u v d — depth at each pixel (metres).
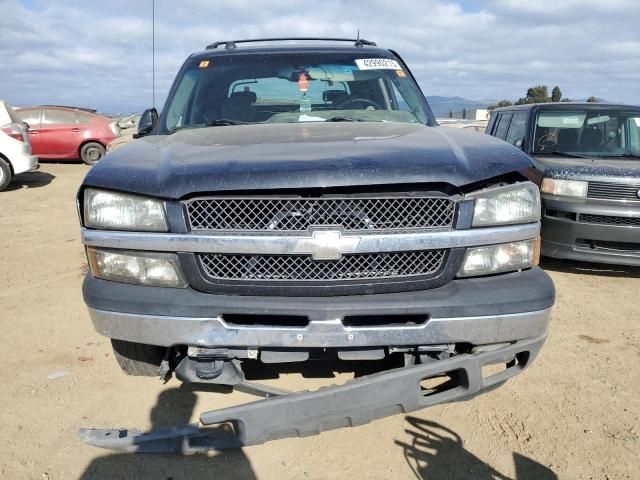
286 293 2.30
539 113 6.69
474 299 2.33
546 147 6.36
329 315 2.27
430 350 2.42
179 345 2.40
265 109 3.84
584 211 5.28
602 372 3.50
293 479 2.47
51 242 6.86
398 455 2.65
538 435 2.82
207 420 2.23
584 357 3.71
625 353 3.78
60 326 4.11
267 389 2.44
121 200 2.36
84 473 2.49
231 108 3.82
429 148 2.55
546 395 3.21
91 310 2.45
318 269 2.30
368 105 3.91
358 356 2.42
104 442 2.51
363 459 2.62
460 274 2.40
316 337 2.29
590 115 6.58
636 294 5.06
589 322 4.36
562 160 5.88
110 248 2.40
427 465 2.58
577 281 5.45
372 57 4.18
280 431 2.33
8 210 9.12
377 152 2.44
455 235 2.33
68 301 4.66
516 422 2.93
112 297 2.37
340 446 2.71
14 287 5.04
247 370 3.12
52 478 2.46
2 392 3.15
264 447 2.69
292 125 3.37
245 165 2.31
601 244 5.36
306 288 2.29
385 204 2.31
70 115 15.78
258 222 2.28
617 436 2.81
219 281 2.31
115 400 3.06
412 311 2.30
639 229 5.16
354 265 2.31
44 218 8.48
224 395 3.10
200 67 4.07
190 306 2.30
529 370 3.50
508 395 3.20
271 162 2.32
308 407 2.29
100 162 2.62
